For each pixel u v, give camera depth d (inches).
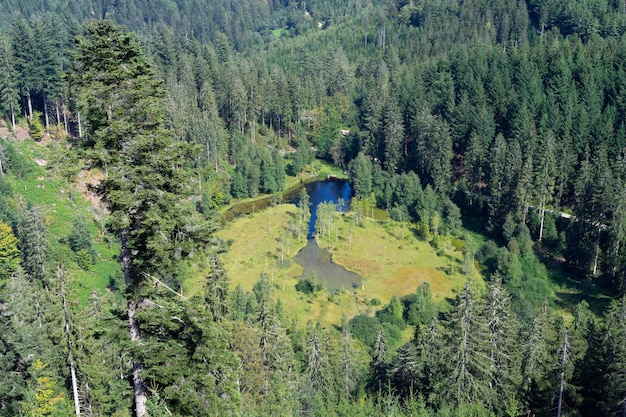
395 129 5620.1
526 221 4350.4
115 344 915.4
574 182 4448.8
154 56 6235.2
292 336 2797.7
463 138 5359.3
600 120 4662.9
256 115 6560.0
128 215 853.8
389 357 2324.1
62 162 848.3
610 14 7504.9
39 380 1344.7
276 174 5629.9
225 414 912.3
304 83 7214.6
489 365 1801.2
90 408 1638.8
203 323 885.8
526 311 3380.9
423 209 4690.0
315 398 2021.4
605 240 3796.8
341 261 4082.2
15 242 2989.7
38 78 4475.9
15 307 1969.7
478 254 4138.8
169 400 903.7
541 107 5118.1
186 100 5590.6
